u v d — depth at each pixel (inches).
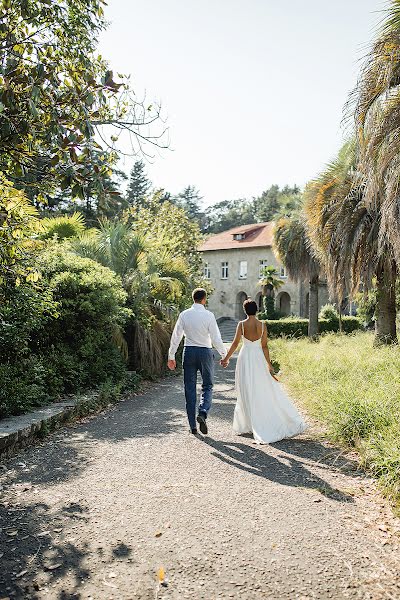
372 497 151.3
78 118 135.3
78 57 166.6
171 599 96.6
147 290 458.6
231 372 544.7
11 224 161.2
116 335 381.1
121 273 463.5
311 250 860.0
